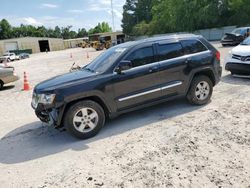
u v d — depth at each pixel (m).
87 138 5.04
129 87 5.32
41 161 4.33
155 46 5.68
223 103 6.23
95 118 5.07
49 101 4.75
